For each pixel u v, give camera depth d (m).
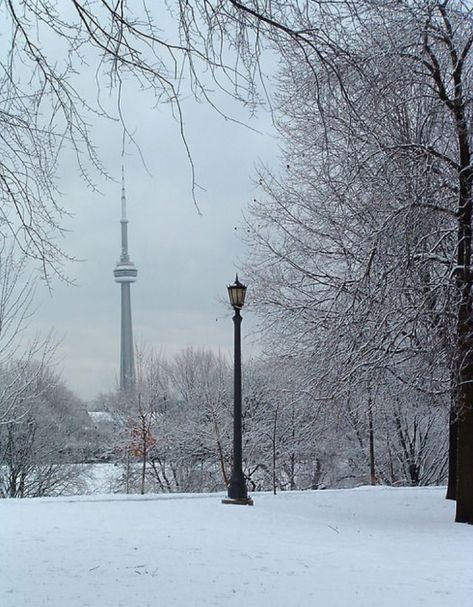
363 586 7.24
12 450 35.38
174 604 6.14
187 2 5.41
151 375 37.28
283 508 15.35
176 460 35.16
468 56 14.61
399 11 11.73
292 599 6.50
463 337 13.83
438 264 15.14
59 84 6.10
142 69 5.58
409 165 13.66
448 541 11.24
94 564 7.90
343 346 16.88
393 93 12.63
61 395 42.47
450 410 16.28
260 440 31.66
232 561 8.39
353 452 29.28
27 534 9.95
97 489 38.97
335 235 19.25
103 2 5.39
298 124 22.30
